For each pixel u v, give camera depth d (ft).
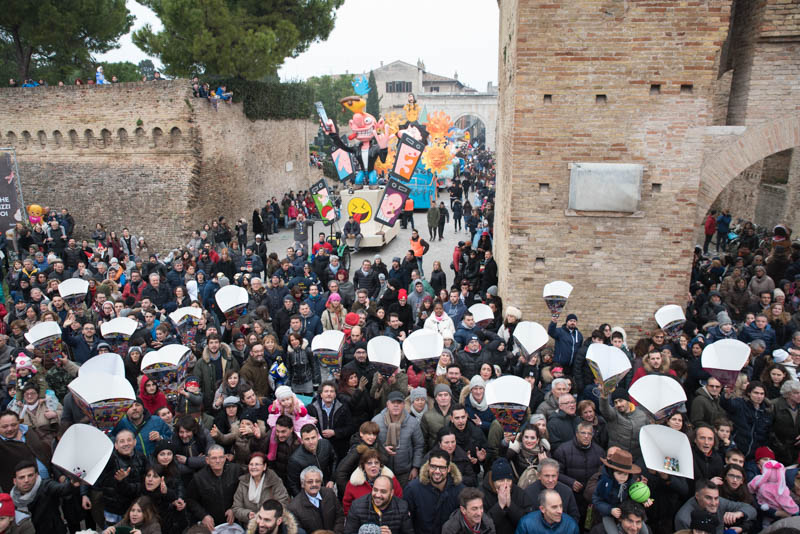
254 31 86.89
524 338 25.55
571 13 30.58
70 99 75.97
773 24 32.73
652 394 20.81
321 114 75.66
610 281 33.58
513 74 33.53
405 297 36.63
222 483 18.85
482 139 264.72
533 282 34.19
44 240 62.03
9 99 77.71
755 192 75.56
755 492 18.43
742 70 34.99
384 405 24.12
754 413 22.47
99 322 35.29
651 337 30.32
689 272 32.89
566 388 21.93
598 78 31.17
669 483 18.26
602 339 27.27
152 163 75.05
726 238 63.72
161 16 82.38
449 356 25.91
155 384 23.62
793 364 24.81
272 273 46.42
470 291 44.60
